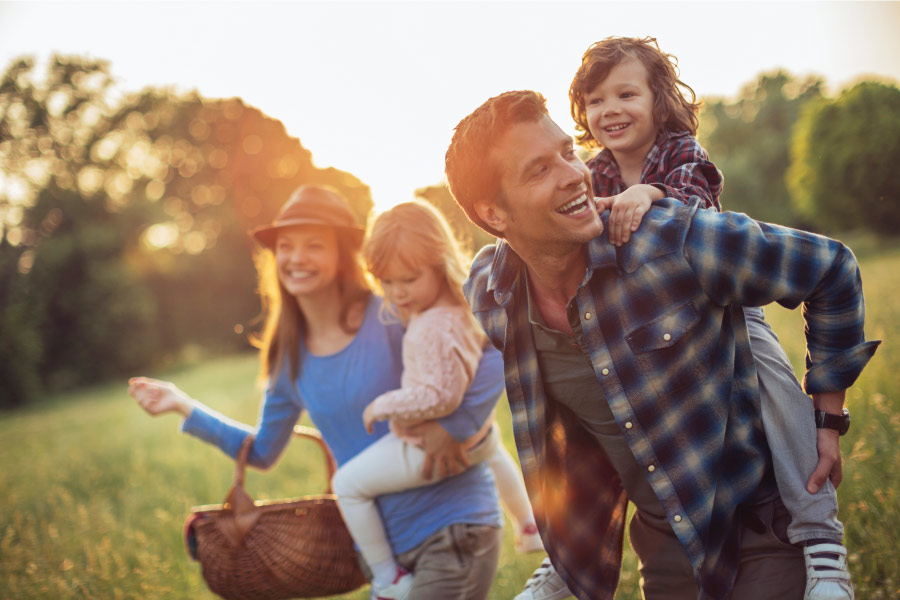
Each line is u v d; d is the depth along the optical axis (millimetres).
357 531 2889
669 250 1934
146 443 10398
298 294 3045
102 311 35250
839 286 1937
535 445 2229
